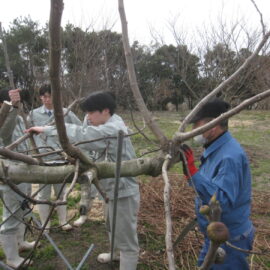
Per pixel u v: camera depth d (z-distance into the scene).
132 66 1.64
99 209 4.68
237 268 2.15
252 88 8.22
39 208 3.90
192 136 1.60
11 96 1.97
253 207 4.75
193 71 9.02
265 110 17.64
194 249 3.59
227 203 1.91
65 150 1.43
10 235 3.16
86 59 8.12
